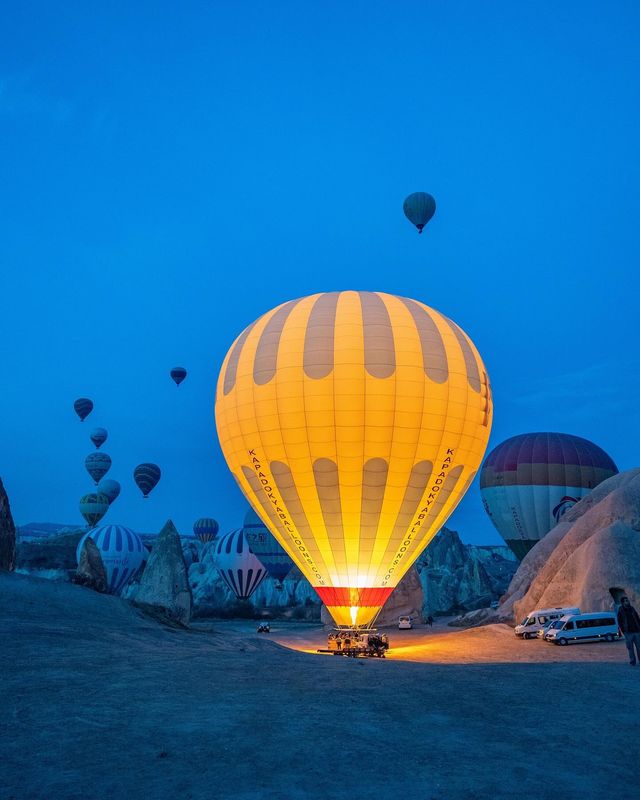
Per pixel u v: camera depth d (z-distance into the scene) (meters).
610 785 8.30
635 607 33.66
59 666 15.05
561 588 37.25
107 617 25.84
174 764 8.62
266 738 9.82
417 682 15.17
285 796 7.63
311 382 33.81
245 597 91.56
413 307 36.56
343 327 34.69
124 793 7.62
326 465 33.88
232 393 36.44
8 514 30.23
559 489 66.94
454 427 34.88
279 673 15.83
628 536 36.69
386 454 33.66
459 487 36.19
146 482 102.69
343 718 11.20
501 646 31.52
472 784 8.18
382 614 70.69
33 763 8.57
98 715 10.90
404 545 34.94
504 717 11.79
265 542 85.00
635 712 12.42
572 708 12.69
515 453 69.31
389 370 33.78
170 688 13.26
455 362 35.38
